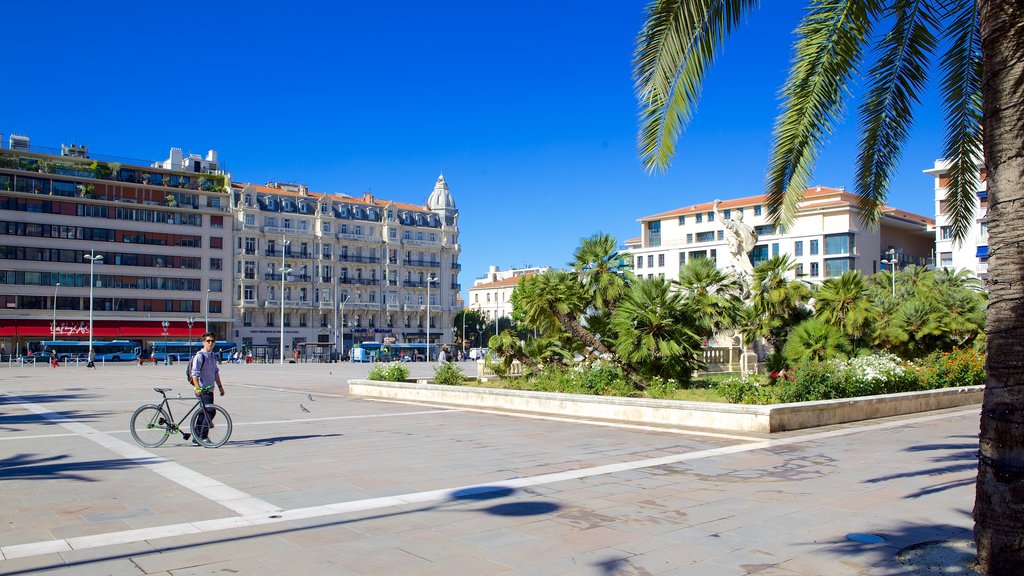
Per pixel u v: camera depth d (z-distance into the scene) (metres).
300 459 10.38
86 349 74.25
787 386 15.34
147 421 11.74
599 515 7.06
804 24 7.55
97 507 7.30
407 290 105.12
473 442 12.23
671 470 9.55
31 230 76.81
